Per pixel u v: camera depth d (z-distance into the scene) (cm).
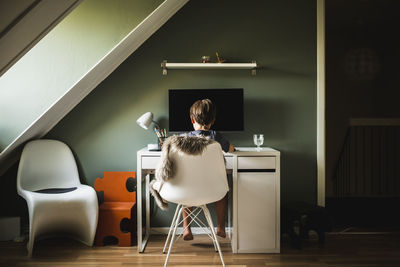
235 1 279
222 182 193
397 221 312
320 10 276
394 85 546
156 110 280
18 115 228
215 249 241
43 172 259
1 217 264
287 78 280
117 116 280
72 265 211
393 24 502
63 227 245
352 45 548
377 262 216
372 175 506
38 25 118
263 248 235
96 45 228
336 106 547
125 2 229
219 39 279
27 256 225
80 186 257
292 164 281
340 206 380
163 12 256
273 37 279
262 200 235
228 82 280
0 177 275
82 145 280
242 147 279
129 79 279
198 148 183
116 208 248
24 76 228
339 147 539
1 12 98
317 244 251
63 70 228
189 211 250
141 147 281
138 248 235
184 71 279
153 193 208
